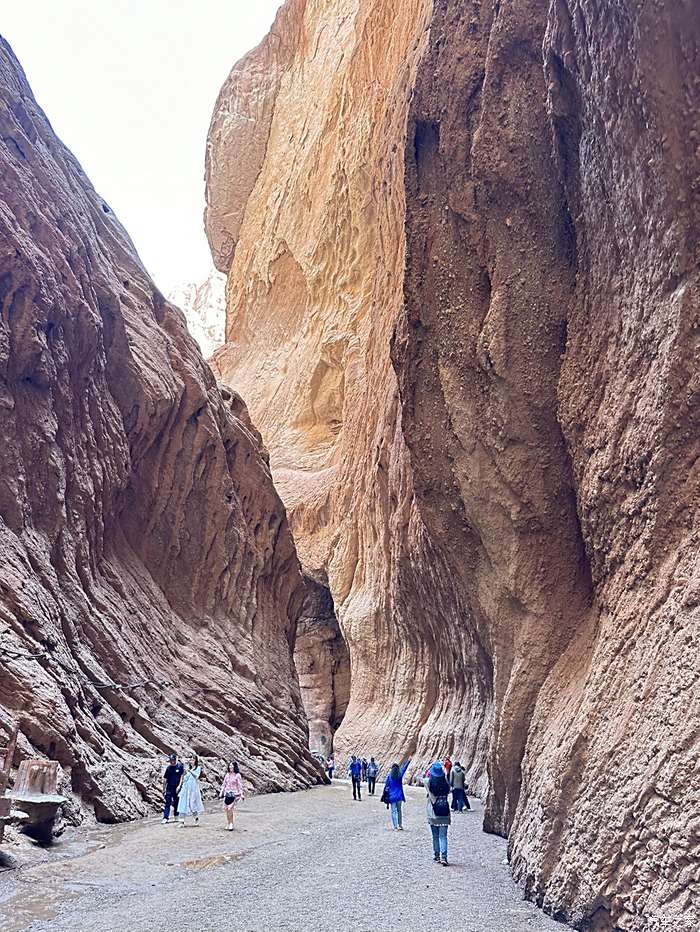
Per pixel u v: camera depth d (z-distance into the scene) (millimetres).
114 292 20281
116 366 20156
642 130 6012
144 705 16250
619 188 6637
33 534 14914
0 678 11320
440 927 6004
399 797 12359
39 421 15781
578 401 7684
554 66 7547
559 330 8336
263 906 6859
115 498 19516
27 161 18547
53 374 16578
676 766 4930
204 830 11422
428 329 9695
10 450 14844
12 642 11984
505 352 8547
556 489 8320
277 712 22453
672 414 5949
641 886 5109
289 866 8852
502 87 8719
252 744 19531
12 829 9062
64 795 10930
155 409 21094
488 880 7855
